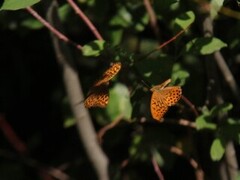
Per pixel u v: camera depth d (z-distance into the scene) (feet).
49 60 6.28
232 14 4.54
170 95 3.84
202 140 5.31
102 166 5.15
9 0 4.00
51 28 4.55
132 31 5.07
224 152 4.88
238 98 5.00
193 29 4.84
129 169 5.80
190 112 5.03
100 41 4.34
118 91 5.13
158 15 4.83
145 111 4.96
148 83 4.37
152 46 5.41
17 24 5.18
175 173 5.84
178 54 4.42
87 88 5.31
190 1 4.71
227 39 4.89
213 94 4.86
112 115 5.15
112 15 5.07
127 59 4.33
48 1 4.65
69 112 5.28
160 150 5.32
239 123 4.58
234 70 5.23
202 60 5.10
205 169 5.34
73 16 5.04
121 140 5.74
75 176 6.19
